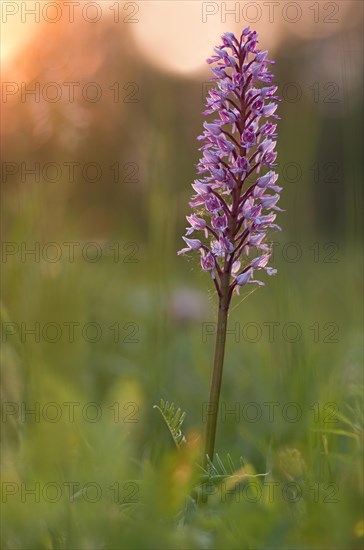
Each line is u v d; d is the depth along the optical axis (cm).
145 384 810
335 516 433
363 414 585
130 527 413
